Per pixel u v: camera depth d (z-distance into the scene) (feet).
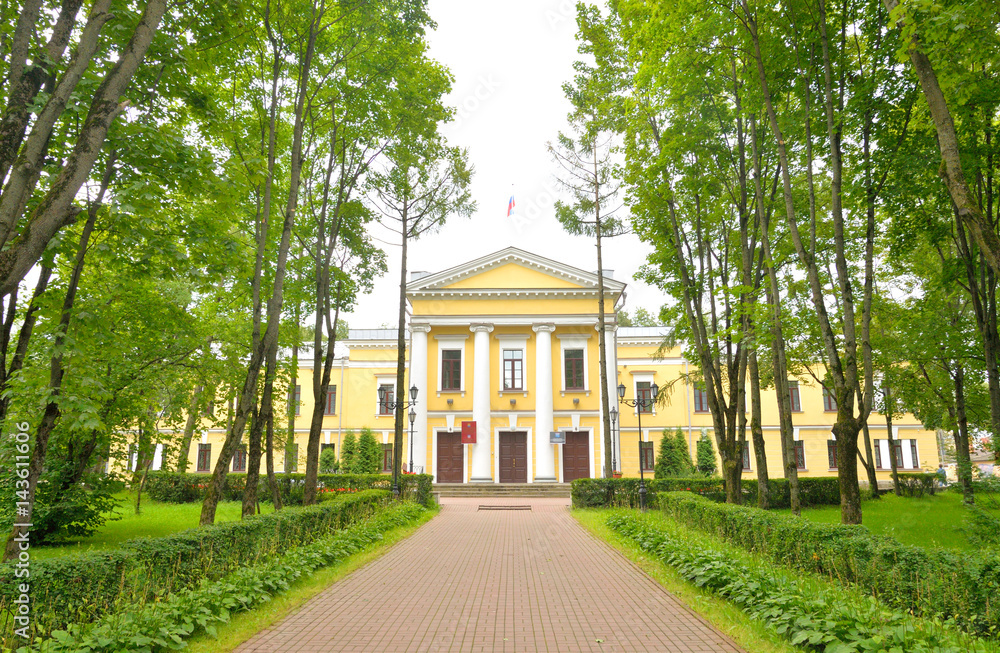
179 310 43.80
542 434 106.22
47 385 31.99
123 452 48.34
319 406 55.31
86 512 44.32
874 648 16.58
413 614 23.73
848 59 36.63
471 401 109.50
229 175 34.63
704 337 56.44
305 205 57.41
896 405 79.71
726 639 20.26
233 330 56.95
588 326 110.63
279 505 54.03
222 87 43.11
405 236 69.51
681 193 51.83
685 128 45.42
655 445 120.98
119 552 21.26
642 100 49.75
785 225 50.70
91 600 19.31
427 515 62.34
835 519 59.47
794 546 28.25
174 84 33.14
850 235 54.95
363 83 49.60
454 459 108.68
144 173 32.17
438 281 111.55
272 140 39.27
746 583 24.08
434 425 109.09
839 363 32.99
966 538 38.70
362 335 132.26
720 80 43.47
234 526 28.50
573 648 19.52
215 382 54.85
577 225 76.84
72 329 34.17
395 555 38.09
